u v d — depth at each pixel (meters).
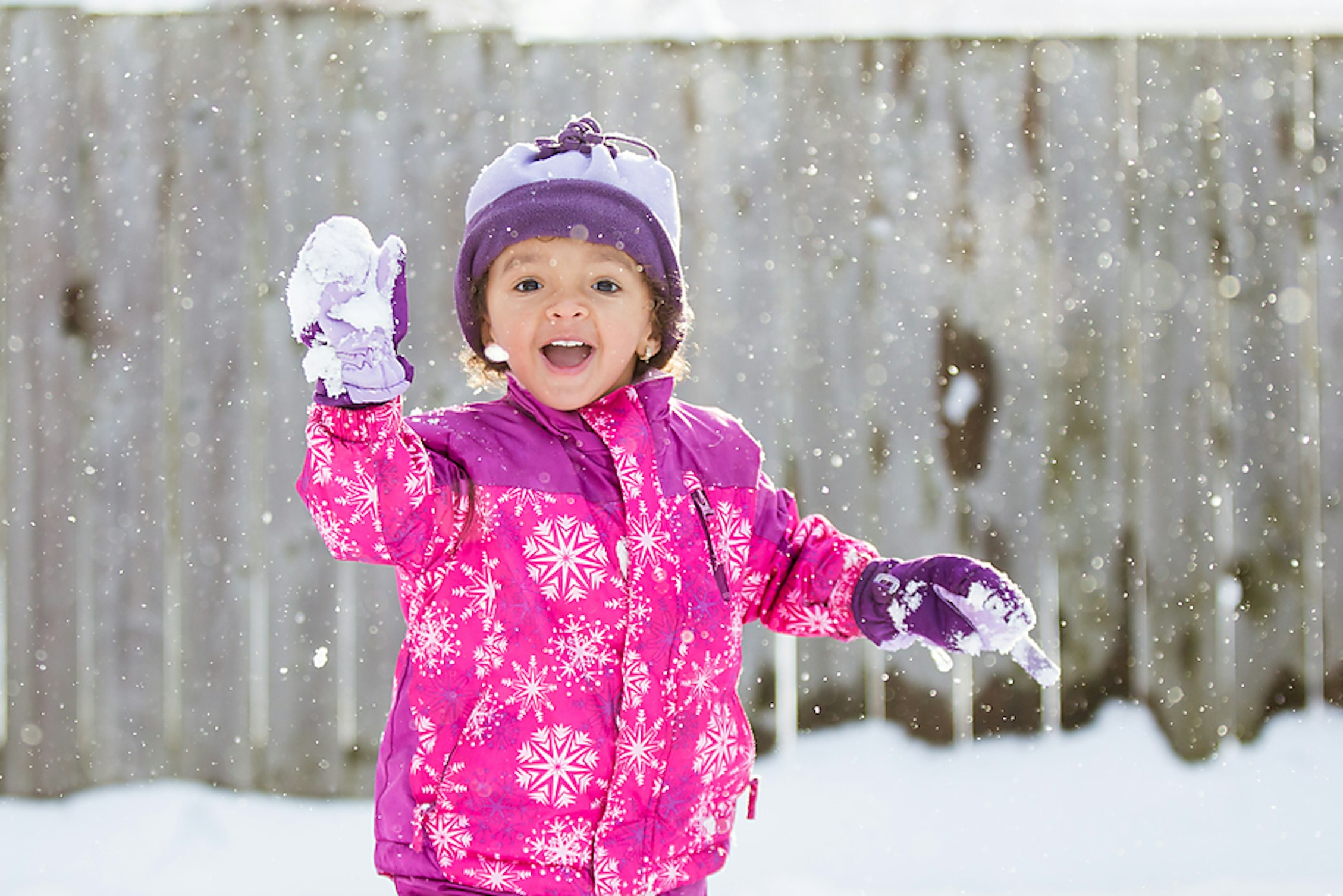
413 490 1.76
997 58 4.00
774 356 3.96
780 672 3.97
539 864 1.85
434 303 3.92
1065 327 4.01
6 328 3.88
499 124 3.94
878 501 3.98
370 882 3.31
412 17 3.94
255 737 3.92
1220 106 4.03
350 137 3.93
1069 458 4.01
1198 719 4.00
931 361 3.98
